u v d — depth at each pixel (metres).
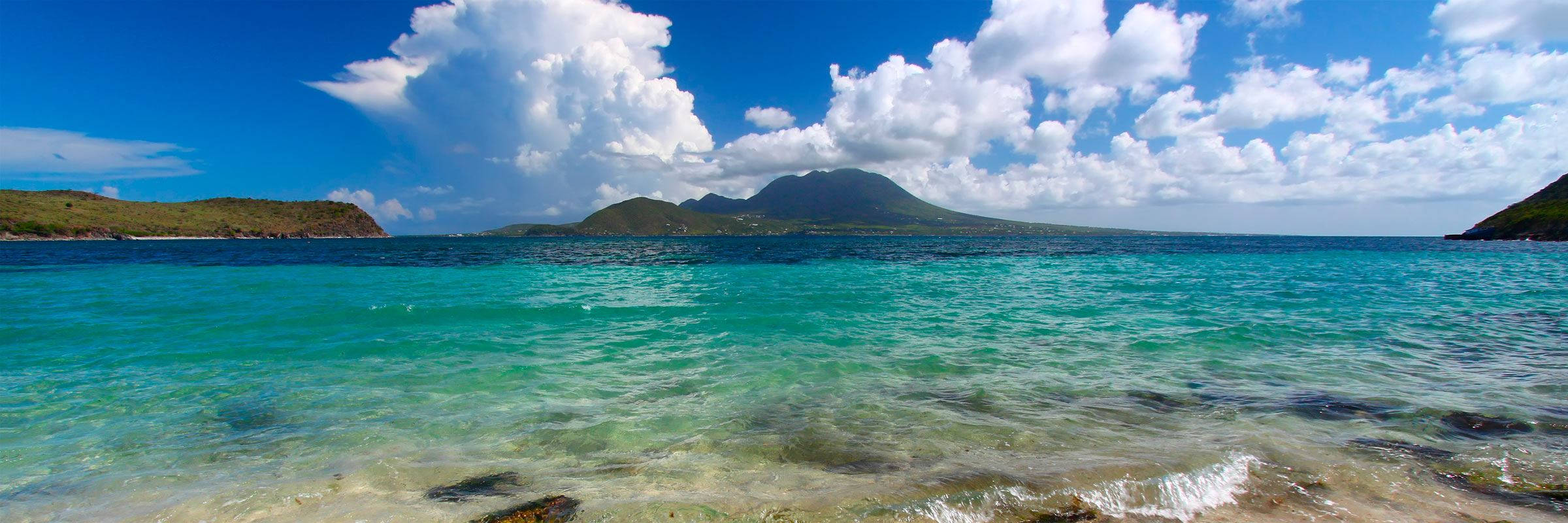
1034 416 7.22
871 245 106.88
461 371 9.86
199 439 6.60
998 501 4.76
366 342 12.30
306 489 5.23
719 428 6.91
